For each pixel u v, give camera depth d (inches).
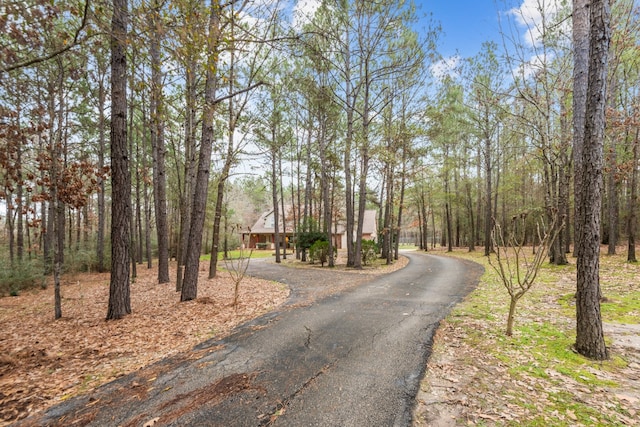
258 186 1174.3
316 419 116.5
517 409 118.3
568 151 572.7
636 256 549.3
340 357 175.3
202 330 234.7
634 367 147.9
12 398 137.5
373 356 175.2
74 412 126.0
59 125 312.2
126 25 226.2
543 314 240.5
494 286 373.4
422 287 389.7
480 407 120.7
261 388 141.8
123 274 277.4
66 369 167.9
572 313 239.6
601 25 155.9
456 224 1380.4
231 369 163.3
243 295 367.2
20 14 141.5
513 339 190.4
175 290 412.2
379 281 453.7
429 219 1679.4
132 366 170.7
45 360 180.4
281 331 225.8
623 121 443.5
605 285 323.0
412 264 692.7
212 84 340.8
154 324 251.3
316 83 617.3
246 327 239.3
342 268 660.1
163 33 175.6
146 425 115.4
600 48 156.5
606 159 545.6
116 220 275.0
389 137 651.5
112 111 269.9
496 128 797.9
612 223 592.1
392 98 630.5
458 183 1095.0
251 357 179.0
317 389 139.5
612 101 515.2
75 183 344.8
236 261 912.3
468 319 237.6
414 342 194.9
